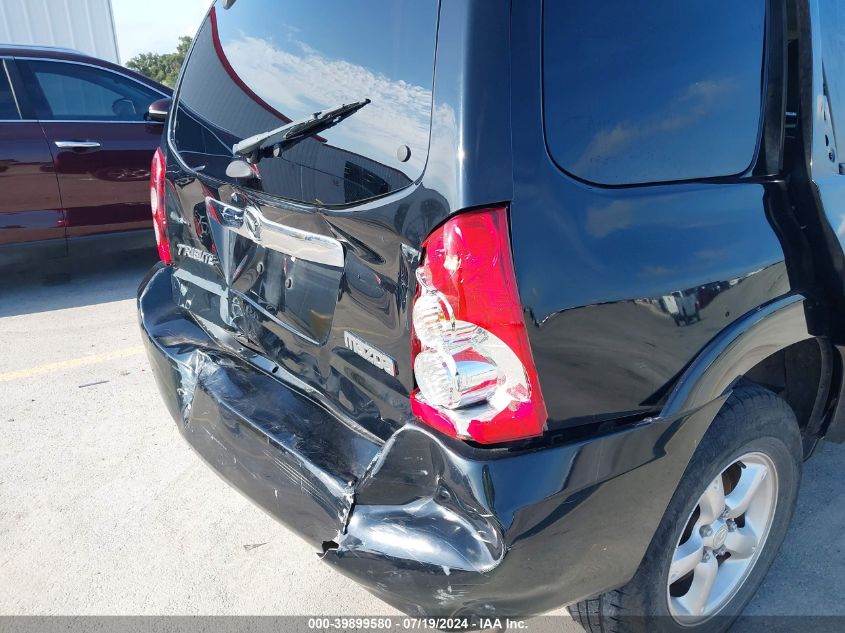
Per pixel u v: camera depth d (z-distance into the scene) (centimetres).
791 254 185
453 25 144
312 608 227
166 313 251
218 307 229
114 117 545
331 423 187
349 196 164
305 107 180
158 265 278
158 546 255
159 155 258
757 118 185
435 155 144
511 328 142
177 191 241
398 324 160
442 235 143
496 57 141
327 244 174
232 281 217
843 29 205
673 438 162
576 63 150
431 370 146
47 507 277
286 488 176
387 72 157
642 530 164
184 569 244
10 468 303
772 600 227
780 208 186
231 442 194
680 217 163
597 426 154
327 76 174
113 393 372
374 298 165
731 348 170
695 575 198
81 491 287
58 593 233
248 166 194
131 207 557
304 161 175
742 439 184
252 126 199
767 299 181
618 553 161
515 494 140
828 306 198
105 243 552
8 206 504
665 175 164
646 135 160
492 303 142
